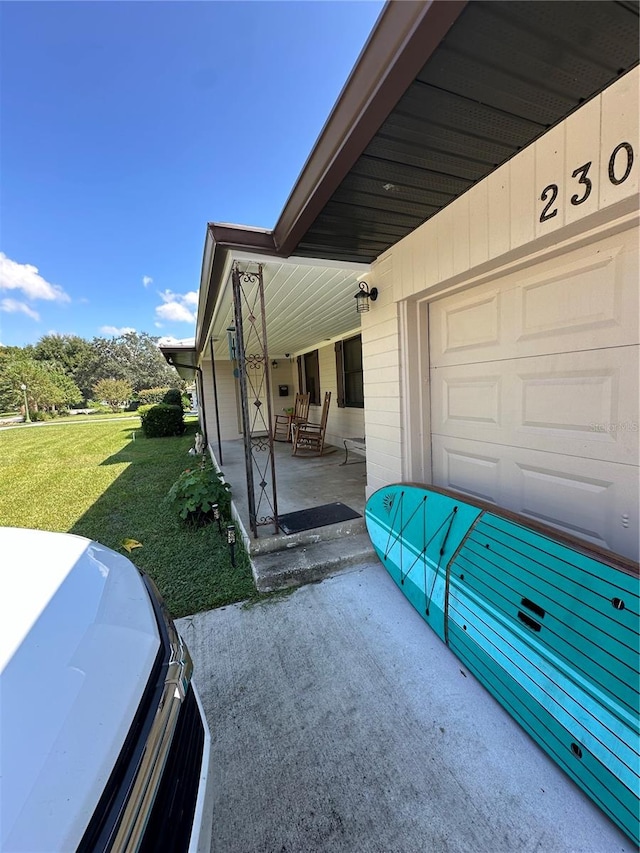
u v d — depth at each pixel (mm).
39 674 816
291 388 10086
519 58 1115
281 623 2215
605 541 1659
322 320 5133
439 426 2750
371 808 1240
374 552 2889
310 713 1608
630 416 1525
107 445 11242
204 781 930
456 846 1127
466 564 1841
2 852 552
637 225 1438
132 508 4664
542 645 1387
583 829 1146
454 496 2129
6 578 1136
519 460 2082
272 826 1205
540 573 1492
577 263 1682
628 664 1132
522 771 1325
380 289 2975
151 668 948
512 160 1701
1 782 630
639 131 1244
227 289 3490
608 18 979
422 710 1592
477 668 1686
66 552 1331
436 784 1303
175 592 2596
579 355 1709
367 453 3496
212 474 4199
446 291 2426
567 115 1432
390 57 1095
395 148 1554
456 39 1028
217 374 9711
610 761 1118
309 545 3029
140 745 788
